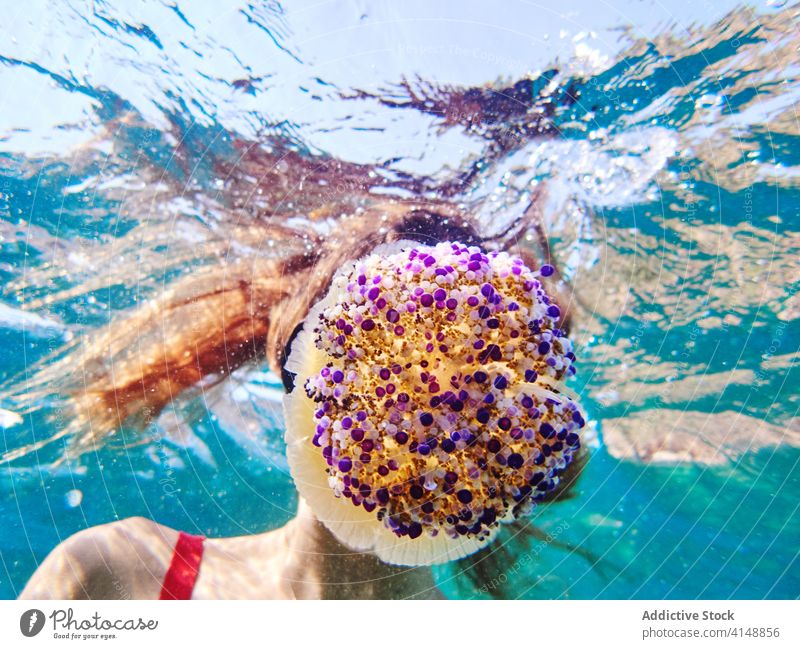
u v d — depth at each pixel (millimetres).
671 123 2055
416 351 1109
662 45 2027
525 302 1172
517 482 1124
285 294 2062
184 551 1688
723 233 2014
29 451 2090
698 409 1927
